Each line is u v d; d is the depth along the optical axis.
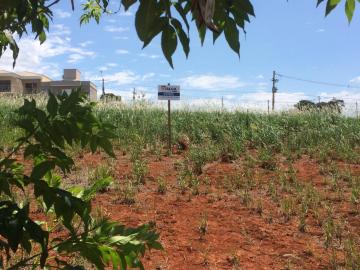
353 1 1.77
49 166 1.96
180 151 10.46
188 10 1.66
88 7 4.46
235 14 1.62
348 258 5.12
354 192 7.30
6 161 1.96
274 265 5.03
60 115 1.95
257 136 11.20
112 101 16.33
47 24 2.80
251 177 8.35
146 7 1.55
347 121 13.26
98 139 2.03
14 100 16.06
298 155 10.16
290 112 15.18
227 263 5.03
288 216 6.48
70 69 45.69
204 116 13.94
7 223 1.70
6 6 1.70
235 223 6.22
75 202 1.85
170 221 6.16
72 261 4.49
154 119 13.16
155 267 4.83
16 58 2.63
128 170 8.54
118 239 2.08
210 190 7.55
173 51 1.60
